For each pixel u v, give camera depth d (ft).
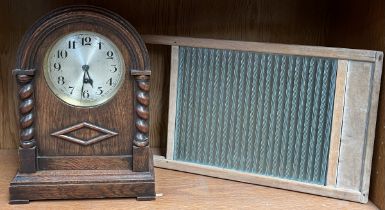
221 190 3.01
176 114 3.21
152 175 2.84
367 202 2.87
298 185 2.97
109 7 3.52
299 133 2.92
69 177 2.76
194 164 3.22
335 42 3.53
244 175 3.09
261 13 3.58
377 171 2.82
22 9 3.46
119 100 2.76
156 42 3.12
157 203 2.81
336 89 2.78
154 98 3.70
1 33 3.49
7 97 3.61
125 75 2.73
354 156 2.83
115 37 2.67
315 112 2.86
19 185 2.72
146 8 3.57
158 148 3.68
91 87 2.75
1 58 3.53
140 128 2.78
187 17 3.58
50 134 2.77
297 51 2.80
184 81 3.14
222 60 3.00
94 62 2.72
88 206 2.74
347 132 2.82
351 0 3.20
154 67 3.65
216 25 3.59
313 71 2.82
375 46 2.79
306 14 3.58
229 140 3.10
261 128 3.01
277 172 3.03
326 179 2.91
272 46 2.85
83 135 2.79
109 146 2.82
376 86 2.71
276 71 2.89
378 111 2.80
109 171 2.82
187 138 3.22
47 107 2.73
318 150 2.90
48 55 2.68
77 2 3.50
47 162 2.79
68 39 2.68
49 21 2.61
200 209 2.76
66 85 2.74
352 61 2.73
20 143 2.74
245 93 2.99
